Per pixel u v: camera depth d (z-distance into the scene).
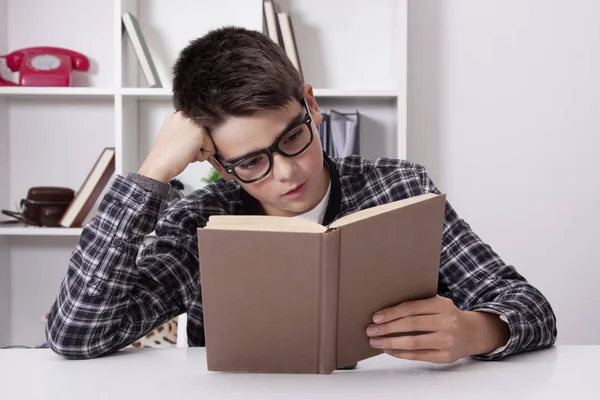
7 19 2.43
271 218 0.83
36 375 0.89
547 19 2.43
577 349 1.04
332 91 2.22
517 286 1.11
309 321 0.83
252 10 2.42
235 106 1.03
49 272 2.50
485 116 2.45
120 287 1.04
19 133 2.46
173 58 2.43
